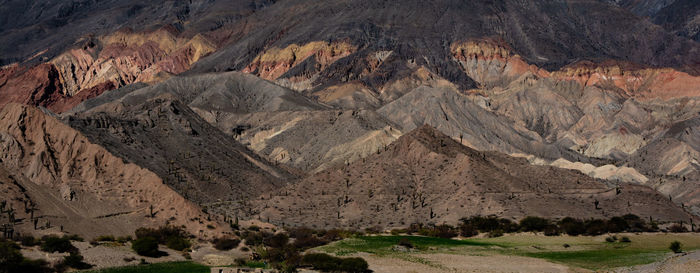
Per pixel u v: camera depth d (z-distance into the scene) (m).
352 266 100.94
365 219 192.25
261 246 121.75
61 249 105.44
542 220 165.50
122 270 99.25
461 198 197.00
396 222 187.88
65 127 157.38
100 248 110.81
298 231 148.50
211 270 97.75
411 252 120.06
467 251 124.00
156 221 136.12
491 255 119.94
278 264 105.56
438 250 123.81
